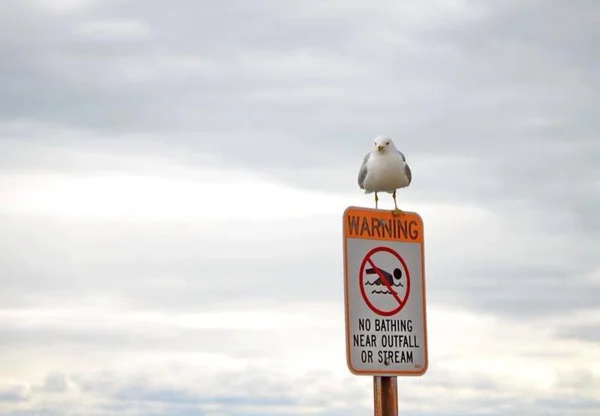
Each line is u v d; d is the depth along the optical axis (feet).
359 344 29.94
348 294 29.96
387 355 30.42
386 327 30.53
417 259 31.53
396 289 30.91
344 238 30.17
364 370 29.91
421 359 31.09
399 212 31.35
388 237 31.07
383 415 30.22
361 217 30.58
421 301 31.42
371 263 30.55
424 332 31.32
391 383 30.40
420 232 31.76
